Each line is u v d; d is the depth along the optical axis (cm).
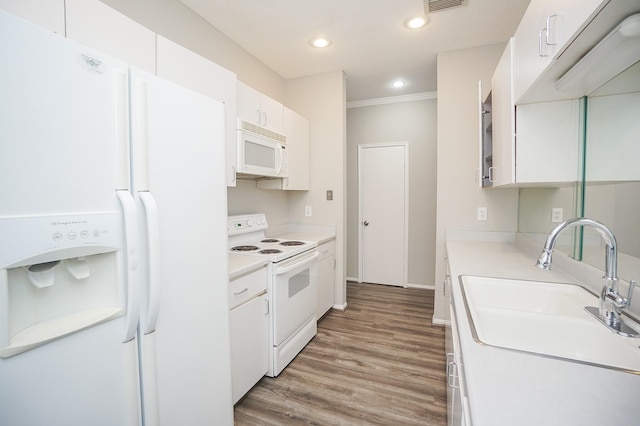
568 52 93
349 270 458
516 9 212
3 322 70
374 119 430
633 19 72
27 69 74
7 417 72
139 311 98
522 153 148
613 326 93
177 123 115
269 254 217
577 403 58
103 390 91
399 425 166
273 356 209
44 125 77
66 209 81
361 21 227
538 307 137
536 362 74
